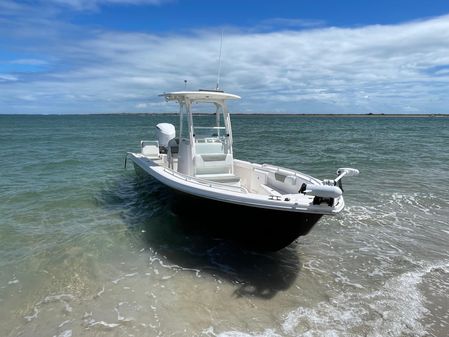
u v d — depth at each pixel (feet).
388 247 19.34
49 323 12.28
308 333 11.96
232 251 18.58
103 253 17.89
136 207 25.64
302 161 49.49
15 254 17.49
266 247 17.69
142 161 28.07
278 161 49.60
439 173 40.11
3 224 21.65
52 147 66.23
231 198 15.76
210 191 16.57
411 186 33.19
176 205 20.70
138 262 17.08
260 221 15.92
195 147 21.25
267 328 12.20
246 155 56.85
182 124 22.97
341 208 14.61
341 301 13.98
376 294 14.52
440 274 16.24
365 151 62.75
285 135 107.76
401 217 24.23
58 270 15.99
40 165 43.83
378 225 22.72
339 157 53.83
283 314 13.07
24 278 15.24
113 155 54.65
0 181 33.68
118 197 28.45
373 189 31.83
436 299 14.15
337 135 109.81
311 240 20.29
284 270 16.63
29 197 27.99
